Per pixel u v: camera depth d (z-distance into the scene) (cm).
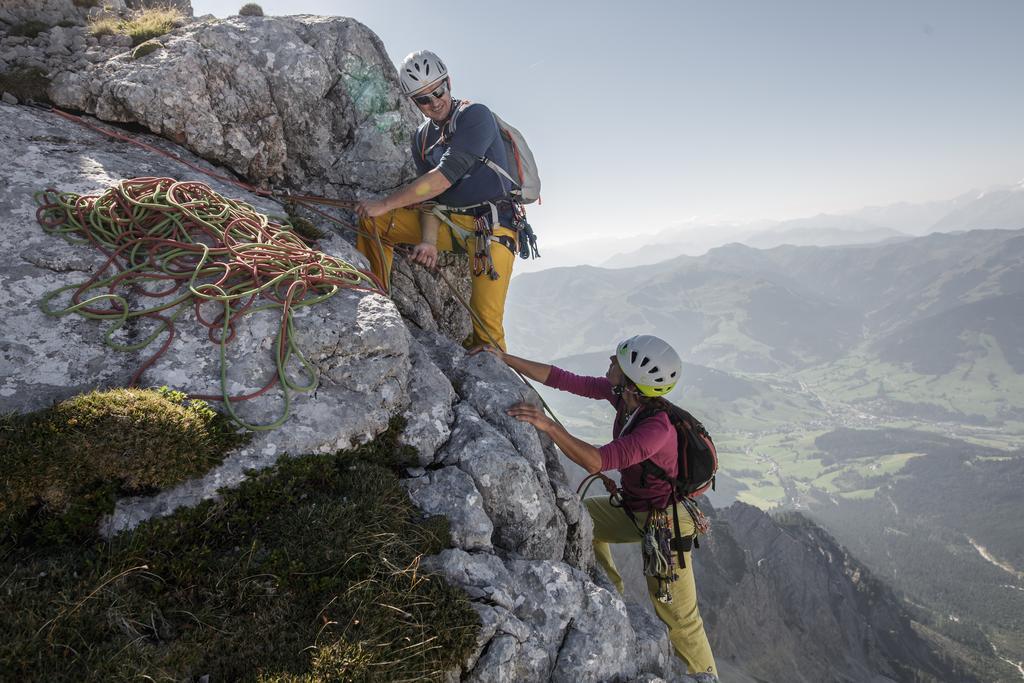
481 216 693
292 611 396
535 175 733
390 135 883
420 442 545
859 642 17262
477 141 636
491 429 586
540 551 556
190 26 833
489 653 430
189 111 766
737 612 12106
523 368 733
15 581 362
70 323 510
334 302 568
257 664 370
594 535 708
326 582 410
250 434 472
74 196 598
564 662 484
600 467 550
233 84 800
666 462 571
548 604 500
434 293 877
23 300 512
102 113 748
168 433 435
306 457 474
